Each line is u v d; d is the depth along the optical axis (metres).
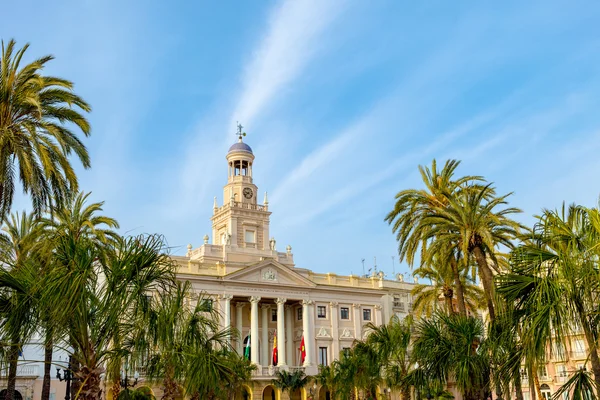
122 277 17.98
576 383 15.37
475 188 42.59
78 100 31.64
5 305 17.30
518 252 17.27
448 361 29.17
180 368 26.67
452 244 40.56
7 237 42.19
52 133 29.09
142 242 18.38
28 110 29.45
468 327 29.75
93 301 17.77
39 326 17.42
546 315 15.52
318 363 77.31
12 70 28.92
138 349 18.52
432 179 44.56
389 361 44.41
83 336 17.72
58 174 29.64
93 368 17.84
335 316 80.50
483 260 37.62
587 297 15.61
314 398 73.06
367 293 83.94
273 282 75.94
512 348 17.00
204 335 29.84
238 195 85.50
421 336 31.59
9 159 28.89
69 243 17.92
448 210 39.56
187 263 72.38
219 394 30.02
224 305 71.88
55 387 59.59
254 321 73.50
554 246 16.81
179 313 22.61
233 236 81.75
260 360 76.31
